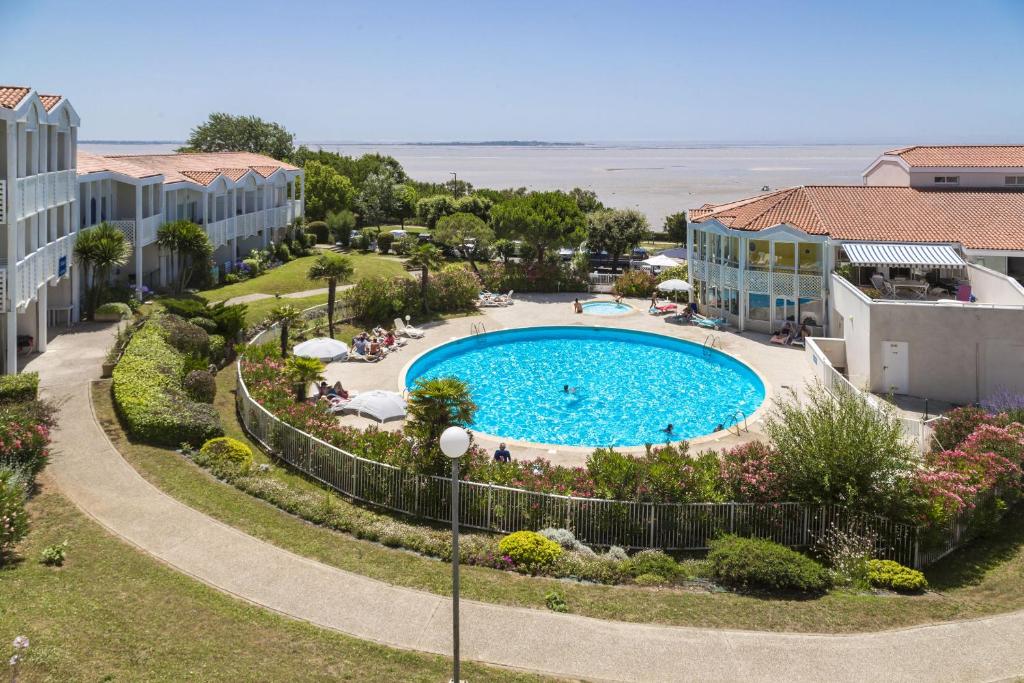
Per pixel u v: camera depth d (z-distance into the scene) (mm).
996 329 33781
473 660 14945
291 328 45688
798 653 15594
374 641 15414
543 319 53250
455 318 53312
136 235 46875
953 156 52688
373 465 24094
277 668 14109
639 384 40312
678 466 23281
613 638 15953
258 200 72875
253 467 25609
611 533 22188
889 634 16438
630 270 62844
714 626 16578
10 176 30203
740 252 48812
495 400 37625
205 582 17359
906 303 34938
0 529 17297
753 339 47375
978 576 20281
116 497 21766
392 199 104250
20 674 12594
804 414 24297
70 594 15828
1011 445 24797
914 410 33438
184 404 27719
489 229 68812
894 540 21109
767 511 22000
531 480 23547
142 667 13555
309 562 18766
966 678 14867
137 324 38062
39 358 35250
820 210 48469
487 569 19391
